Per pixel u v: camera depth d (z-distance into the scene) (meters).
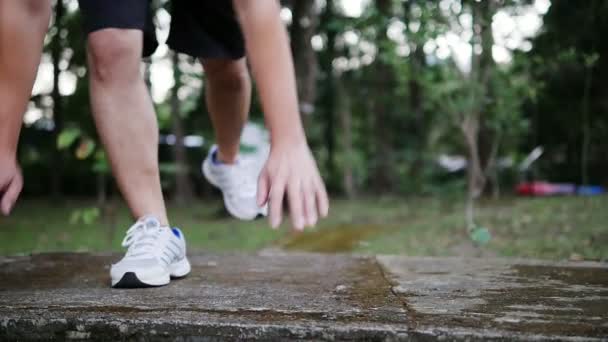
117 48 1.30
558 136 6.54
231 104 1.63
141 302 1.16
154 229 1.37
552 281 1.40
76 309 1.09
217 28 1.52
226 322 0.99
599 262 1.70
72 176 8.88
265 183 0.94
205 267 1.63
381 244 2.94
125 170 1.37
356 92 9.96
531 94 2.92
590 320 1.01
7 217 4.88
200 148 8.95
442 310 1.09
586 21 3.42
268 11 1.01
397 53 2.89
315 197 0.93
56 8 3.81
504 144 6.59
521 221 3.31
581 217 3.26
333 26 3.01
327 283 1.38
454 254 2.42
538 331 0.94
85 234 3.56
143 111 1.37
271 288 1.32
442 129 9.78
